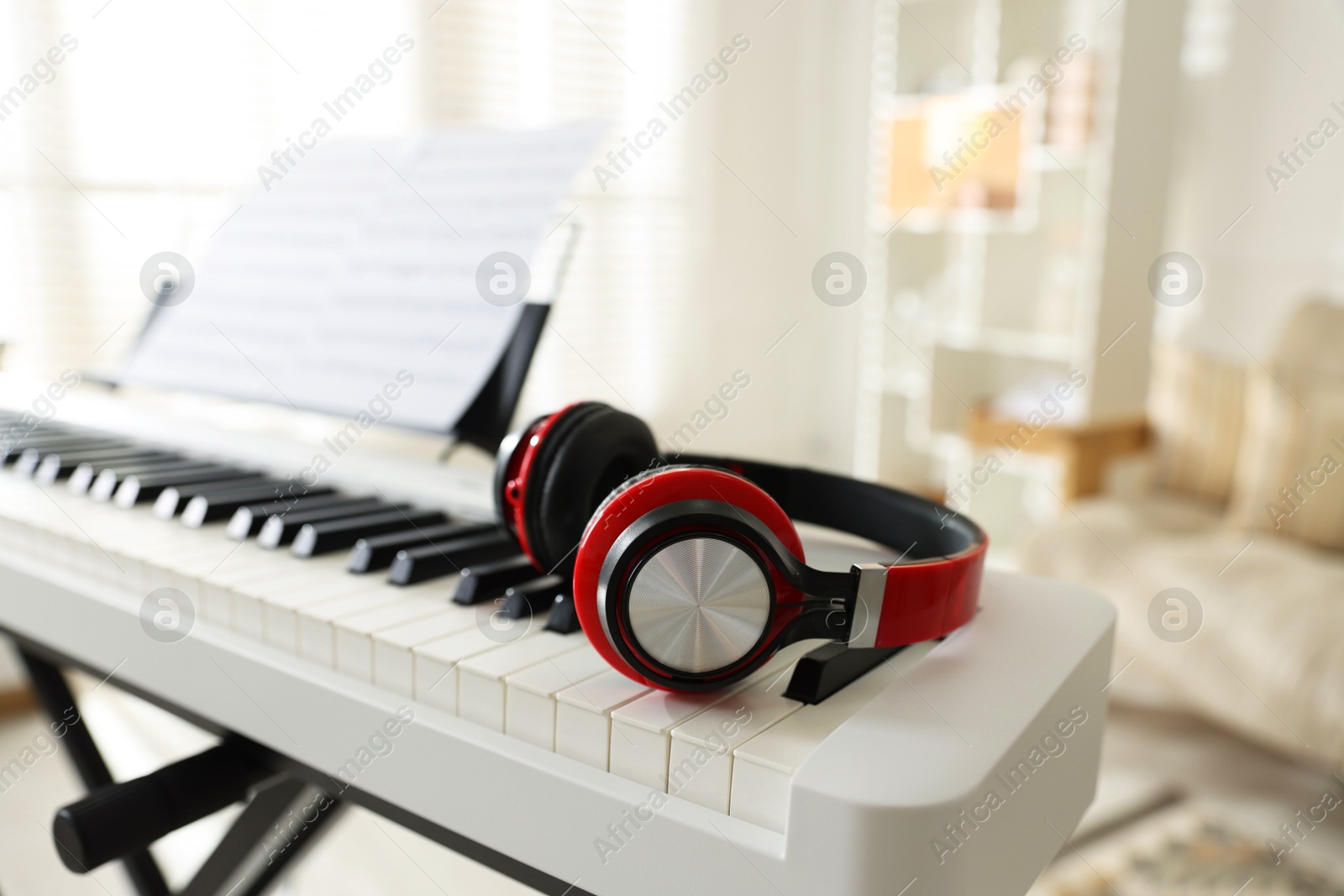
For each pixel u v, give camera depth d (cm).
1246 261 324
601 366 397
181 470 106
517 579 75
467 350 97
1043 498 373
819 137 450
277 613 72
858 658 63
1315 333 244
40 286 271
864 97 437
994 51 364
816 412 473
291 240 118
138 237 284
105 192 278
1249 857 180
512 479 72
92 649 83
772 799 52
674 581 56
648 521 56
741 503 58
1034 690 63
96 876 171
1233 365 265
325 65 315
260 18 302
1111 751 223
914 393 411
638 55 390
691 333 423
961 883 51
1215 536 236
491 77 353
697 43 406
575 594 58
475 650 65
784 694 60
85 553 86
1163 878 174
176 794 75
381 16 325
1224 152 327
